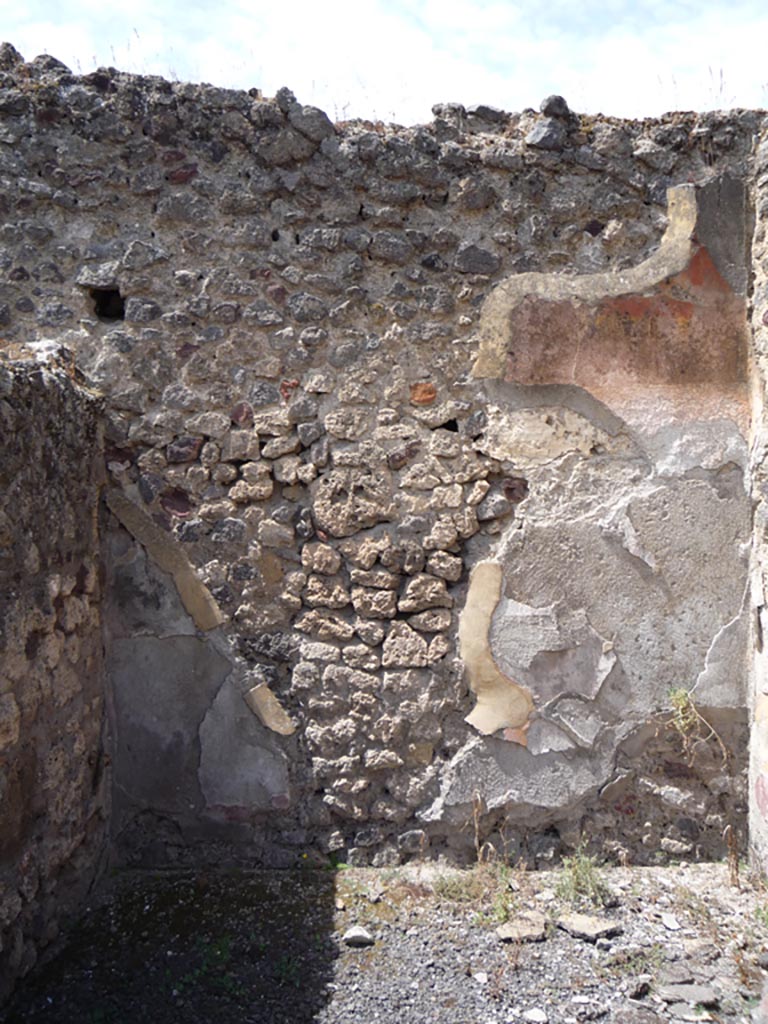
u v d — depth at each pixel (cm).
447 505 351
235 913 309
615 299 354
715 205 356
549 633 352
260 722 347
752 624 354
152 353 346
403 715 348
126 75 346
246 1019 252
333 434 349
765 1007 253
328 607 349
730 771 357
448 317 353
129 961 278
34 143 342
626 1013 257
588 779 353
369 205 351
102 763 338
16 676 257
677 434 356
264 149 347
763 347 345
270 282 349
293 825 349
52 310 343
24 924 267
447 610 351
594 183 358
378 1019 253
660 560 355
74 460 313
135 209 347
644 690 355
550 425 354
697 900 324
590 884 327
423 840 348
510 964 281
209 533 347
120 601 348
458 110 360
